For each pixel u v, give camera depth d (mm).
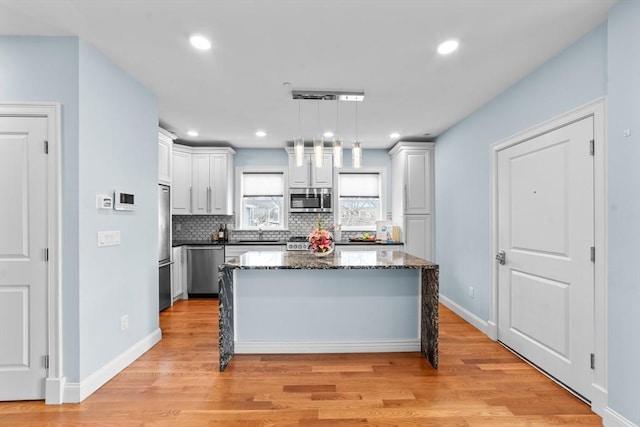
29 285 2186
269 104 3520
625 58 1788
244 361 2842
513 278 3000
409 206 5031
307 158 5531
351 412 2082
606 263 1995
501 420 1999
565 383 2365
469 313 3824
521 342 2875
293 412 2084
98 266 2404
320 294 3051
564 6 1874
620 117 1824
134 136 2877
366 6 1873
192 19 2000
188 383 2445
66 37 2205
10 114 2172
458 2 1843
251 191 5797
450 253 4406
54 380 2160
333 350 3035
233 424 1963
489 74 2768
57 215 2182
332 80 2896
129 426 1945
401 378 2520
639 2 1700
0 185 2166
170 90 3131
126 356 2721
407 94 3225
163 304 4379
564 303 2371
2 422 1978
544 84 2564
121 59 2516
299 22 2031
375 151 5855
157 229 3277
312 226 5805
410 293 3086
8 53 2182
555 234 2453
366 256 3332
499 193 3229
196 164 5277
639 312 1729
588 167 2141
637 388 1742
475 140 3697
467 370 2648
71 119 2201
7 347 2178
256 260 2980
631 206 1766
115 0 1824
